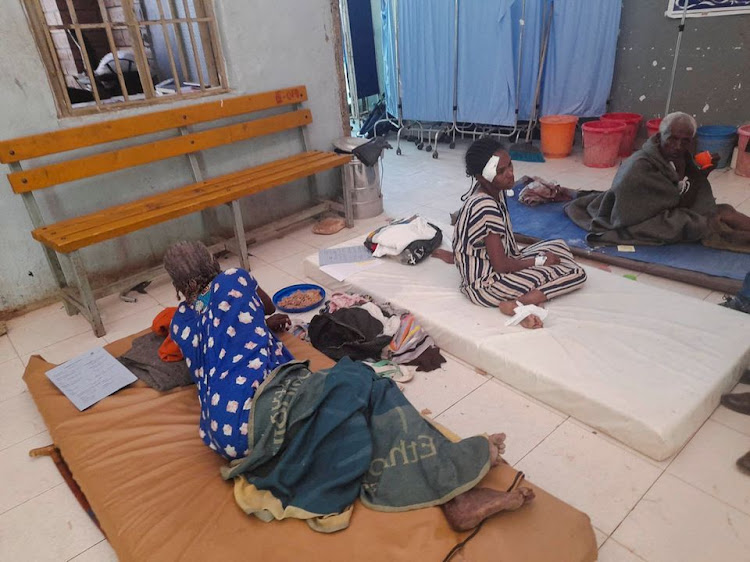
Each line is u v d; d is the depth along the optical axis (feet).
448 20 17.58
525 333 7.72
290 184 14.37
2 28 9.37
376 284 9.56
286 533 5.14
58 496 6.59
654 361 6.93
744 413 6.65
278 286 11.14
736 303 8.38
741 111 15.26
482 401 7.34
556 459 6.34
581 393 6.61
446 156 19.16
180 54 14.06
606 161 16.28
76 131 10.30
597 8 15.92
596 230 11.35
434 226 10.82
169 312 8.55
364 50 22.43
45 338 10.03
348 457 5.46
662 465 6.13
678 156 10.46
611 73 16.70
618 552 5.24
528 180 14.57
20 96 9.77
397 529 5.06
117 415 7.08
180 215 10.46
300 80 13.74
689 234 10.45
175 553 5.07
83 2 16.25
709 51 15.25
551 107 17.65
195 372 6.68
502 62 17.15
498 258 8.14
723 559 5.11
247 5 12.26
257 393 5.85
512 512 5.13
